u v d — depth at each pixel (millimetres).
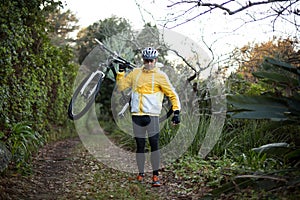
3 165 5383
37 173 6281
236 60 8836
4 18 6629
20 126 6512
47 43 9742
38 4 8211
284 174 4227
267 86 8195
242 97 4438
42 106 9383
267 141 6887
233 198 4230
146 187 5629
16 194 4887
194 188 5246
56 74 11852
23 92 7660
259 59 8484
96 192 5160
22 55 7555
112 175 6398
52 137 11164
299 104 4203
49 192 5191
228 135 7527
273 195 3861
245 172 4941
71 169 6836
